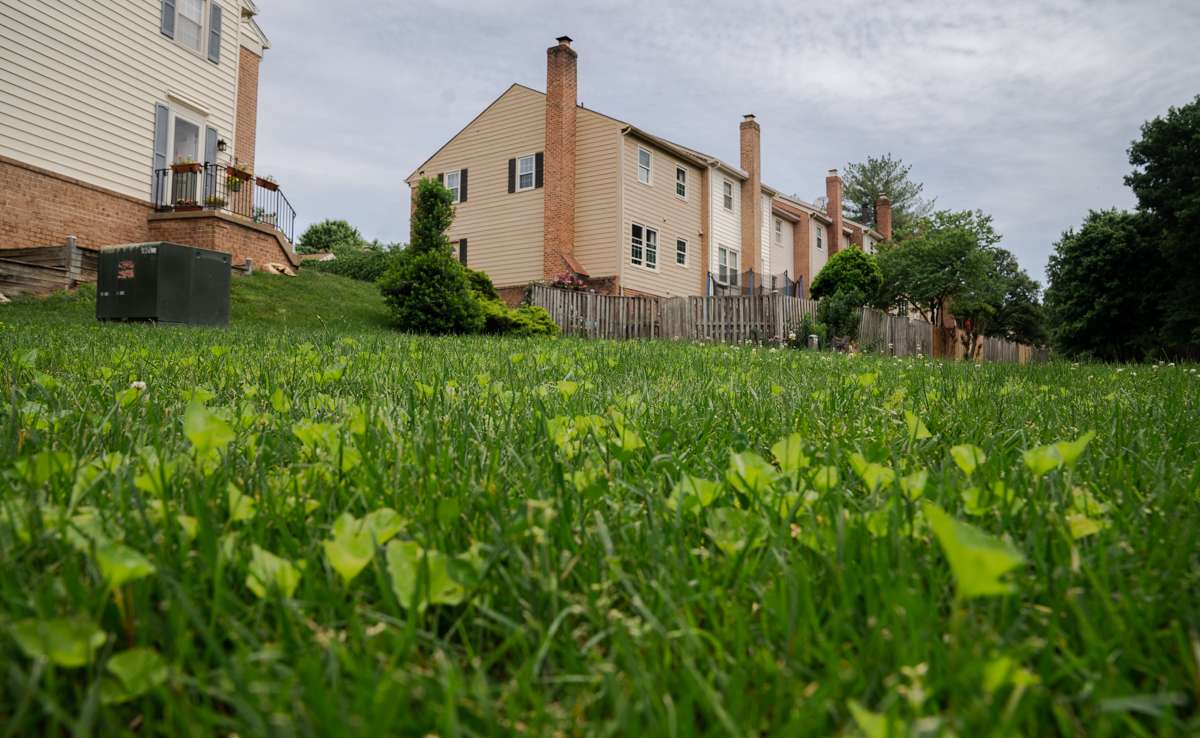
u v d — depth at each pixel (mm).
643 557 974
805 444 1731
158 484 1058
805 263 34156
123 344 5125
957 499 1208
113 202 14812
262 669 654
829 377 4621
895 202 58219
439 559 787
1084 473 1505
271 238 16922
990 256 33750
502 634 792
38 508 905
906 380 4492
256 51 20031
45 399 2197
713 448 1843
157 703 648
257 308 13781
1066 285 30016
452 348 6316
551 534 1023
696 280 27109
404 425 1938
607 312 19266
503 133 24672
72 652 592
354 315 15094
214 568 807
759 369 5203
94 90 14445
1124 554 958
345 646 724
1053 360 10250
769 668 671
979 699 578
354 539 765
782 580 820
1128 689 610
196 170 15648
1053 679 663
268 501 1104
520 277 24094
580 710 645
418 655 723
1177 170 24734
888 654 685
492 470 1346
